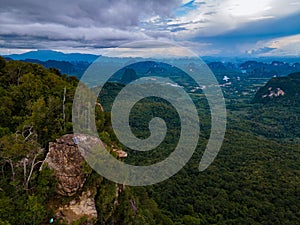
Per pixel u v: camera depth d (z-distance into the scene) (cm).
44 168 1767
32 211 1531
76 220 1680
